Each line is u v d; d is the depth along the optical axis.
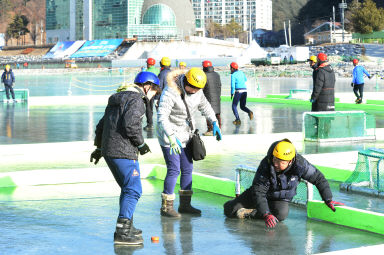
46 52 196.25
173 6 186.62
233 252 5.04
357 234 5.67
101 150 5.48
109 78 64.06
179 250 5.11
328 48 113.75
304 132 13.56
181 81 6.24
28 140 13.34
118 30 184.00
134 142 5.30
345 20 162.38
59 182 8.70
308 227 5.95
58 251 5.04
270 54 104.81
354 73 23.72
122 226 5.30
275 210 6.08
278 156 5.63
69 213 6.59
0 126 16.73
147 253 5.02
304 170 5.88
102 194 7.80
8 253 4.94
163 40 153.62
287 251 5.06
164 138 6.38
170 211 6.45
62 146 11.92
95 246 5.22
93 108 24.69
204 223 6.14
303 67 78.44
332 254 4.60
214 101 13.42
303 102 26.02
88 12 192.38
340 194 7.64
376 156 7.62
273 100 27.70
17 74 97.81
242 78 17.20
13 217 6.36
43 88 44.19
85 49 166.88
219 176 8.99
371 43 118.00
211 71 13.31
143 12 182.12
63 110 23.38
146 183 8.62
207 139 12.61
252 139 13.41
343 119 13.47
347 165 10.34
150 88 5.80
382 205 6.96
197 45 153.25
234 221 6.23
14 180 8.43
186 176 6.59
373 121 13.78
